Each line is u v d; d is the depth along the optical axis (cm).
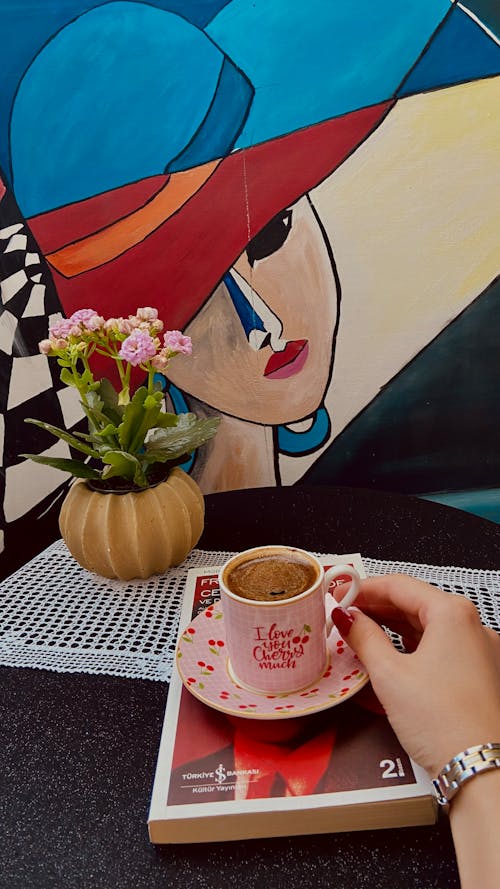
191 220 129
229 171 127
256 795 50
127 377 90
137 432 85
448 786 43
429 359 136
